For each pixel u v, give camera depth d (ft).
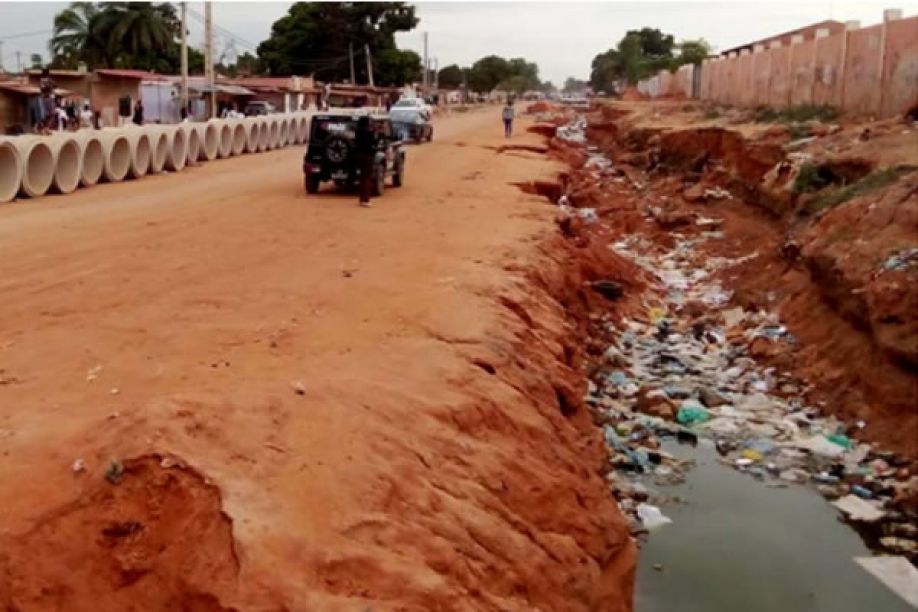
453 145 150.10
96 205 72.64
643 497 37.78
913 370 43.04
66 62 242.37
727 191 98.32
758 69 136.98
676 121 147.13
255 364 28.58
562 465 29.60
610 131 195.93
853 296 49.90
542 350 38.99
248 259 48.70
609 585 27.35
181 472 19.02
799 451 42.78
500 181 95.96
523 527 23.66
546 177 102.47
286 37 304.71
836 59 102.06
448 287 42.39
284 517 18.58
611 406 47.16
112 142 90.53
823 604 30.89
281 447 21.53
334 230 60.34
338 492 20.20
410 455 23.32
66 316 35.09
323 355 30.32
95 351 29.91
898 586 32.07
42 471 19.75
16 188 74.54
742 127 109.40
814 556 33.91
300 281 42.78
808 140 86.07
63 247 51.72
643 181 126.52
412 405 26.20
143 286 41.04
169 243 53.47
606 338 58.34
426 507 21.42
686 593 31.30
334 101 265.95
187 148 112.57
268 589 16.67
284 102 227.20
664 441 44.06
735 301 67.46
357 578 17.83
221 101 205.67
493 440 27.30
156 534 18.19
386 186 88.84
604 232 95.14
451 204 76.84
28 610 16.69
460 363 31.07
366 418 24.27
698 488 39.19
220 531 17.88
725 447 43.39
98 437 20.90
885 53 88.02
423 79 375.45
